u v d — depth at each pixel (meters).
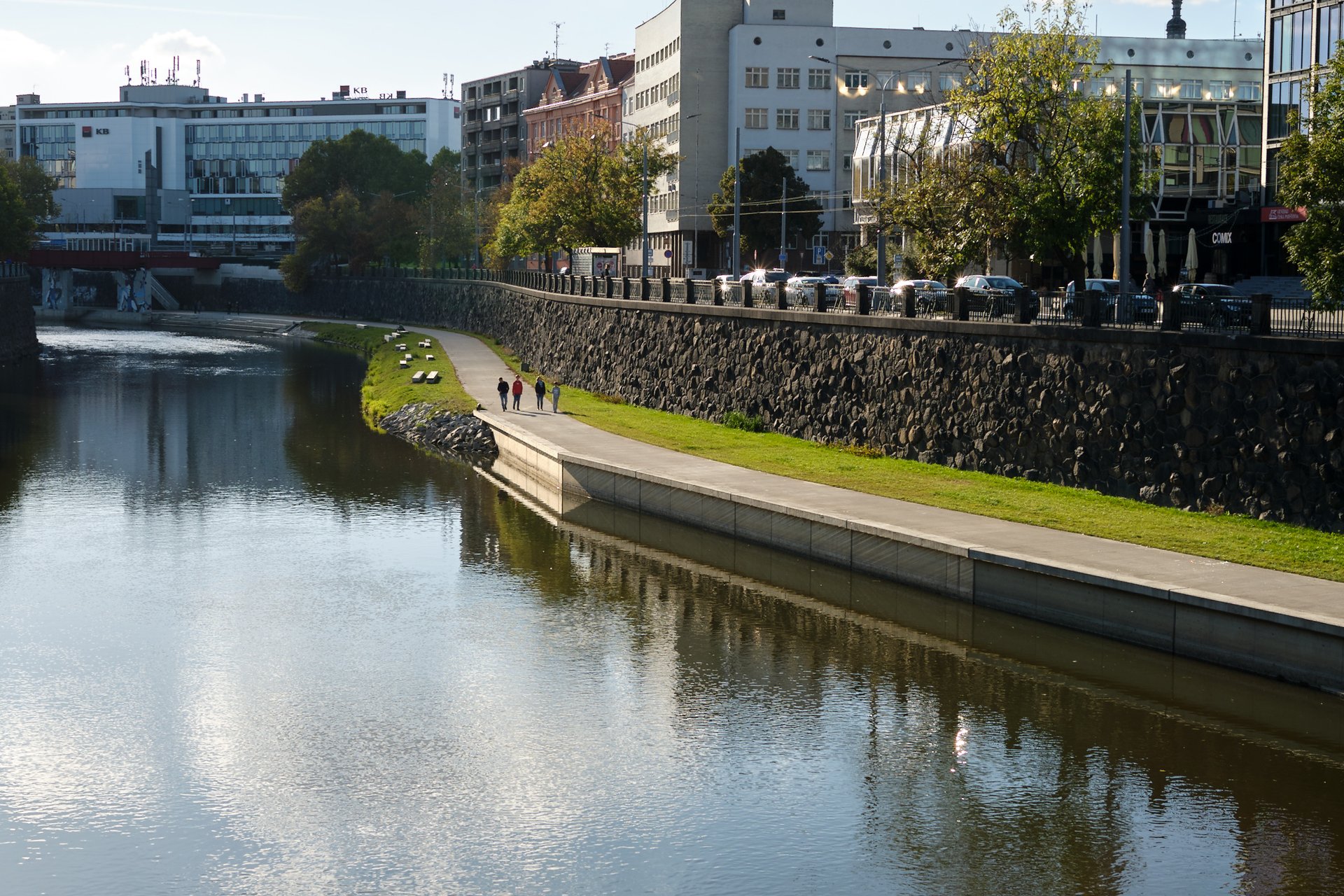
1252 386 35.03
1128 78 44.31
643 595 37.47
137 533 45.59
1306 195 35.41
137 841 22.52
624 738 26.86
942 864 21.42
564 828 22.84
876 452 48.78
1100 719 27.27
